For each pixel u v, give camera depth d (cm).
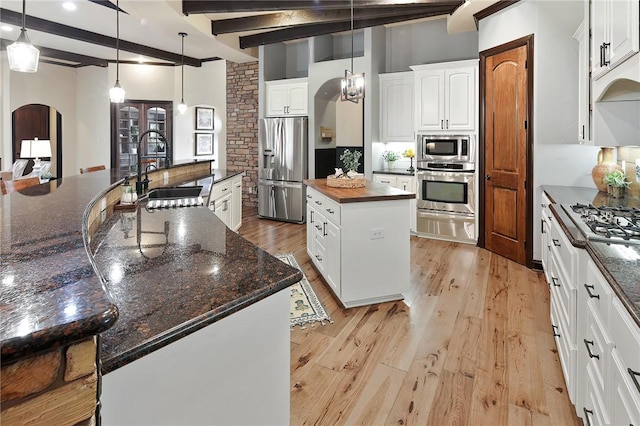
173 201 299
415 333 283
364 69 612
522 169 436
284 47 749
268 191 707
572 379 195
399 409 202
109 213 246
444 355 253
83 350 66
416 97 565
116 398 83
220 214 477
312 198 426
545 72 407
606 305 142
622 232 185
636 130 282
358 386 221
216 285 118
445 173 546
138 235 185
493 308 325
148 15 503
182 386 95
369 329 289
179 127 866
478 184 518
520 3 425
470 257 474
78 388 66
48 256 94
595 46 263
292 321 301
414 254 490
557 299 247
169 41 677
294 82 677
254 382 115
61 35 588
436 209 559
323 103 689
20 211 155
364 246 327
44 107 942
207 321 98
